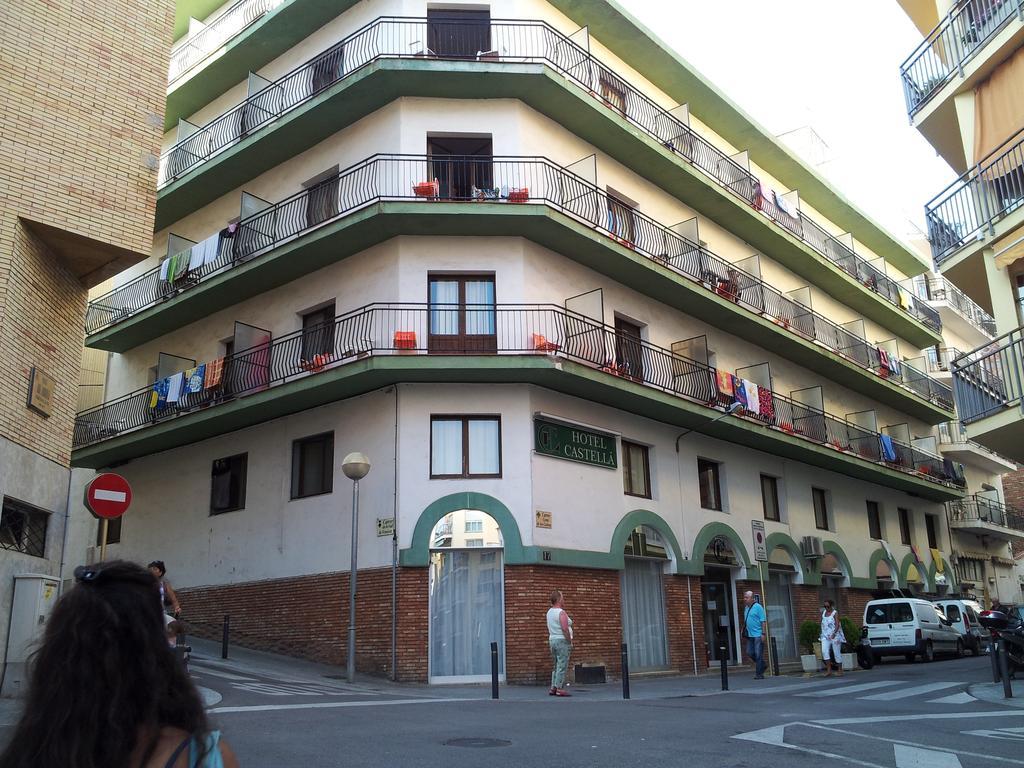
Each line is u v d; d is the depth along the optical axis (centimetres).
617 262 2089
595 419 2023
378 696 1339
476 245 1931
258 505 2066
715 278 2408
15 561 1193
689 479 2272
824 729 930
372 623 1753
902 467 3238
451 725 953
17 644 1142
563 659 1462
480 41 2070
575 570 1873
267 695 1227
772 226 2716
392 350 1827
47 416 1301
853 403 3250
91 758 171
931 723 980
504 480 1812
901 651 2425
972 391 1656
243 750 753
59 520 1331
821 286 3162
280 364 2056
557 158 2097
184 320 2389
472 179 1978
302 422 2023
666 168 2336
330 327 2006
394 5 2088
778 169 3055
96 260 1366
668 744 820
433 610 1741
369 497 1834
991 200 1641
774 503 2655
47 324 1307
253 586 2012
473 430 1852
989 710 1113
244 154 2197
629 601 2000
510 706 1215
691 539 2212
